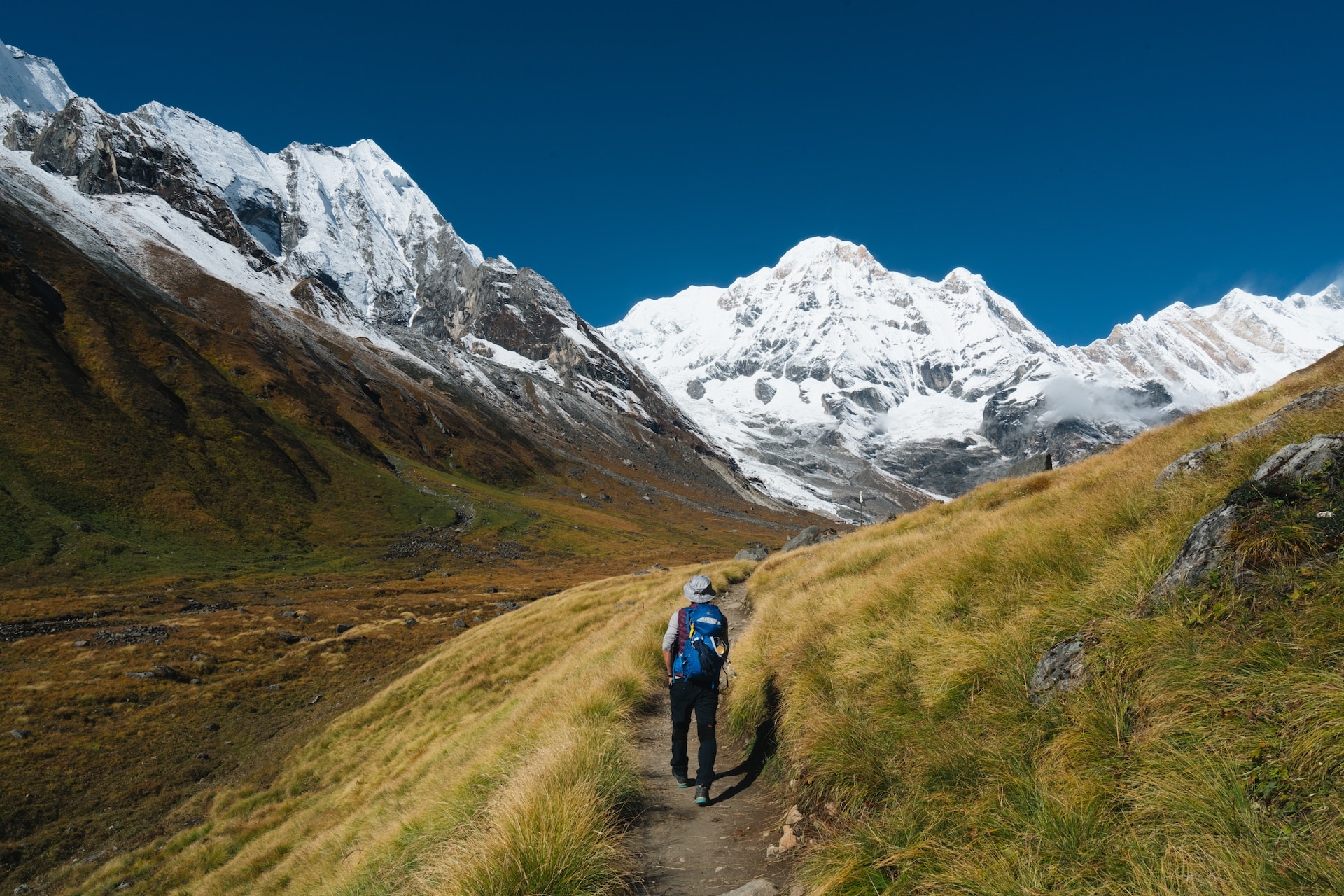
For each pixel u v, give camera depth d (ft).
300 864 53.78
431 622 213.46
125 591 230.48
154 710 135.95
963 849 12.71
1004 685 17.88
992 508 57.72
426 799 35.50
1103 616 18.42
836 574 50.47
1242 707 12.43
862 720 19.86
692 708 23.04
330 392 574.97
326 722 126.93
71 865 86.58
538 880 15.44
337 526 367.04
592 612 102.63
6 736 117.29
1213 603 15.38
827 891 13.47
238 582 262.88
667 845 19.02
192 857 79.00
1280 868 9.55
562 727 28.84
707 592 24.44
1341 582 13.50
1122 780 12.69
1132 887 10.44
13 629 177.99
